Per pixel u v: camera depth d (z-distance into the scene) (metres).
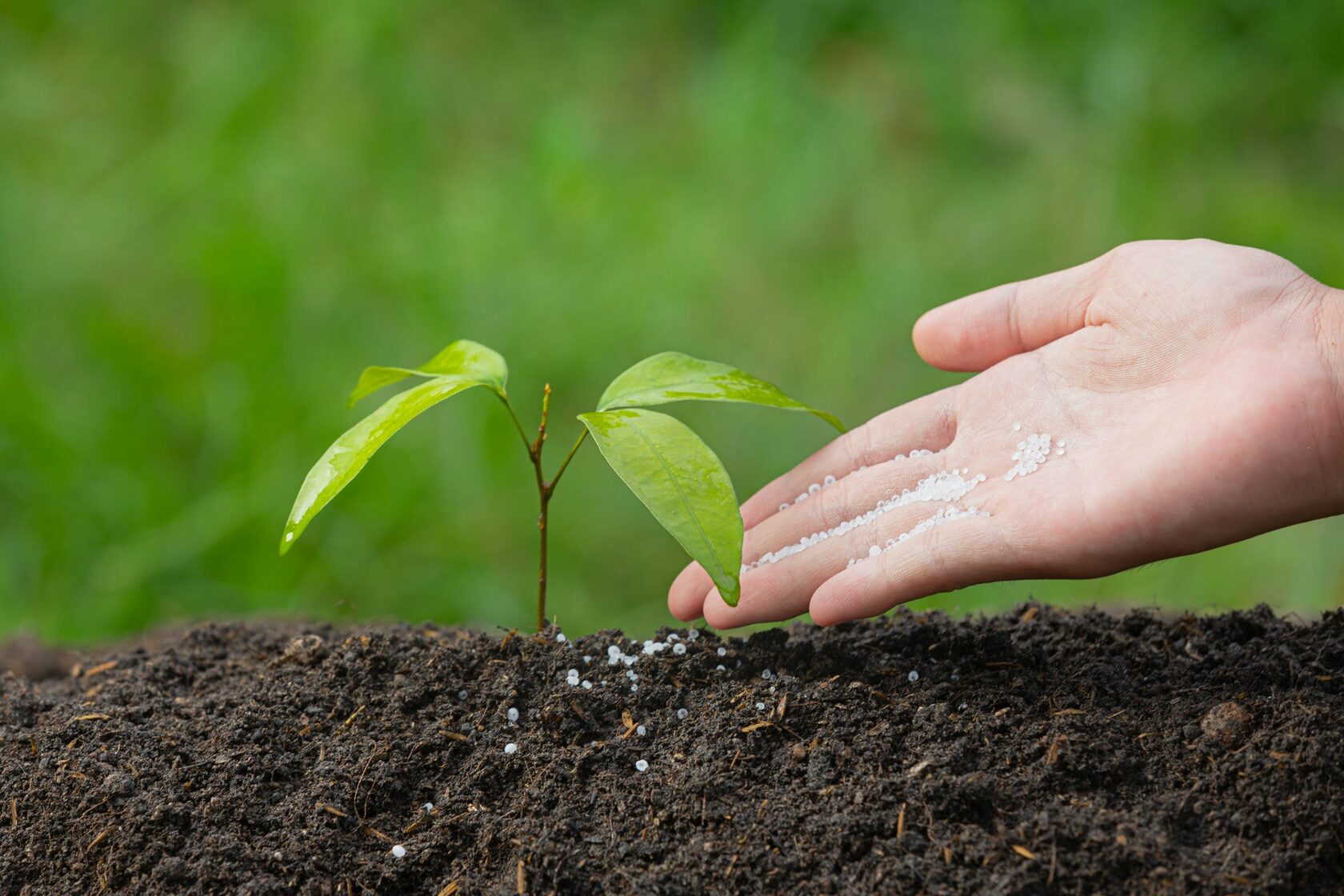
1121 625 0.83
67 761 0.79
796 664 0.81
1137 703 0.79
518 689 0.81
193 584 1.11
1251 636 0.82
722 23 1.85
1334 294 0.80
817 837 0.76
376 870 0.77
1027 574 0.80
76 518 1.15
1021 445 0.82
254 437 1.22
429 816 0.78
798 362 1.37
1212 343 0.80
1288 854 0.75
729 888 0.75
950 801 0.76
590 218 1.52
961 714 0.79
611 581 1.17
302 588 1.12
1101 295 0.83
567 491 1.24
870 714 0.79
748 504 0.84
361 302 1.38
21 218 1.44
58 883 0.77
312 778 0.79
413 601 1.12
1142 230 1.43
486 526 1.20
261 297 1.33
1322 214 1.45
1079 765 0.77
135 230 1.46
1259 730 0.78
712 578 0.76
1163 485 0.79
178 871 0.76
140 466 1.20
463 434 1.25
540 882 0.76
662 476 0.78
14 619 1.07
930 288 1.41
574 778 0.78
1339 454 0.78
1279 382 0.78
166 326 1.33
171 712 0.82
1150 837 0.75
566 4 1.91
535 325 1.37
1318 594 1.04
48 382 1.25
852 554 0.82
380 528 1.18
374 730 0.80
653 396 0.81
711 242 1.50
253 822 0.77
